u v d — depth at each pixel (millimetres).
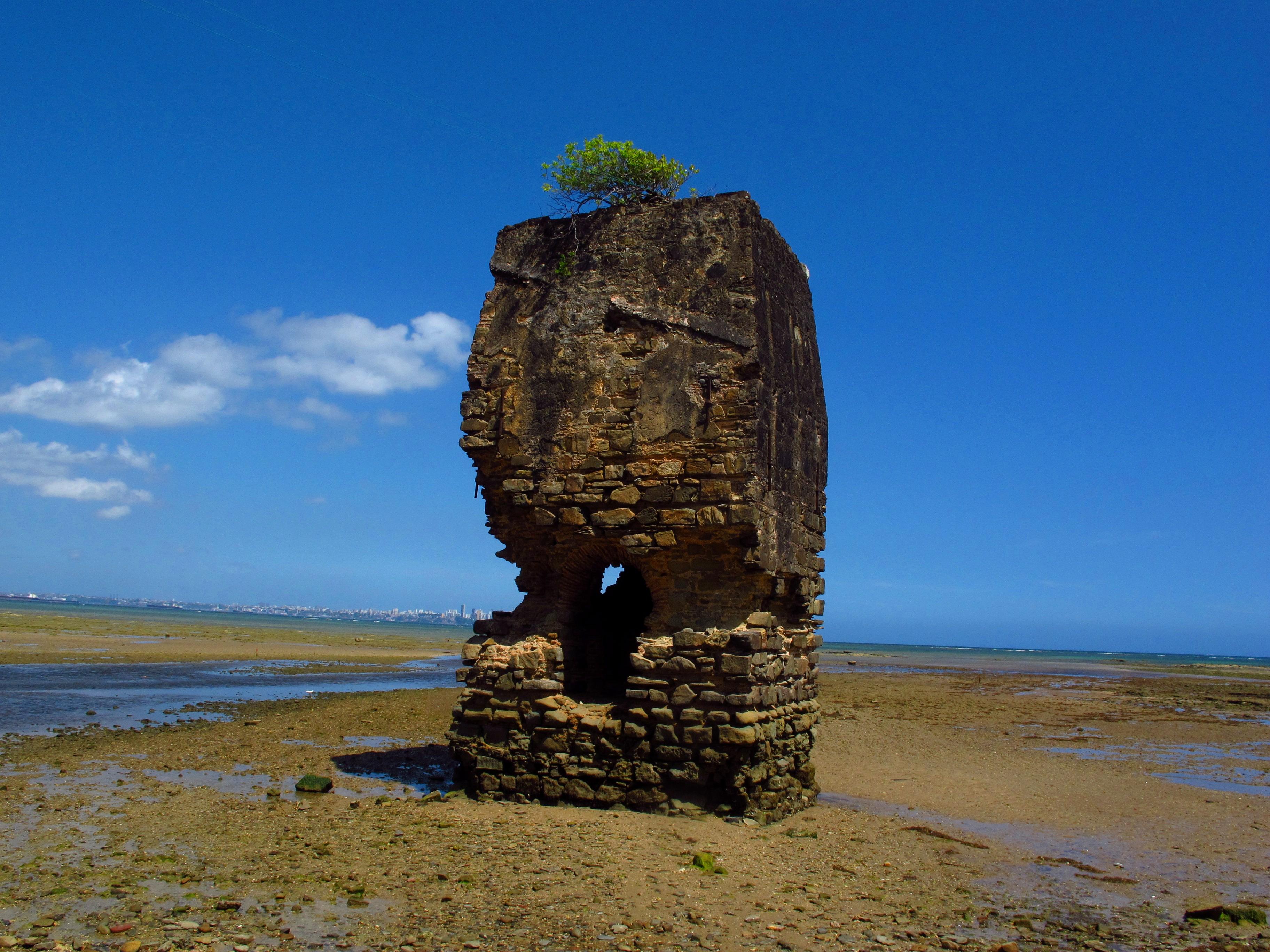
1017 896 10180
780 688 13148
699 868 10070
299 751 17562
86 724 20938
